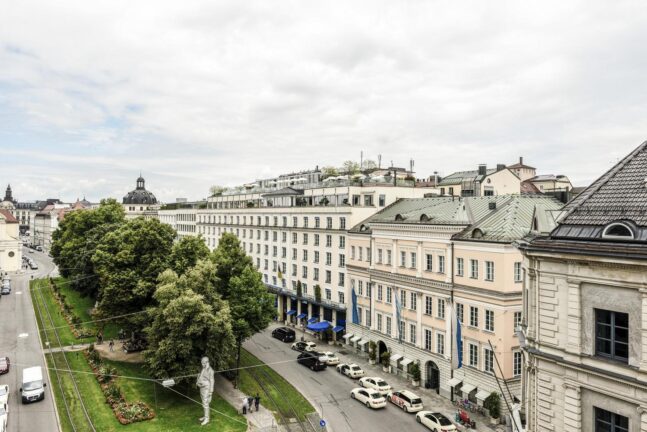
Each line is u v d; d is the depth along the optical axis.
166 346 42.53
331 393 49.97
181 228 137.00
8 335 63.38
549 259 21.45
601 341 20.00
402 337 55.78
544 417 22.00
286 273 84.25
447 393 48.50
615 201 21.20
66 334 64.75
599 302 19.75
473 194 67.06
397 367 55.91
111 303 56.19
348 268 67.56
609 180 22.56
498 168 82.88
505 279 42.22
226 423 41.47
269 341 70.94
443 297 49.25
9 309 77.69
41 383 44.56
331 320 73.31
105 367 51.00
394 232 57.22
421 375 52.47
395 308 56.94
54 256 104.19
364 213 68.75
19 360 53.84
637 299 18.47
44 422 39.69
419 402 45.03
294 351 65.62
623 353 19.16
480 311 44.81
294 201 85.88
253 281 53.88
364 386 50.94
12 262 125.19
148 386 48.22
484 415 43.62
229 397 47.81
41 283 101.31
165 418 41.72
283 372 56.50
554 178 110.62
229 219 105.88
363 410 45.44
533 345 22.80
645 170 21.56
